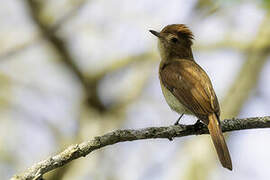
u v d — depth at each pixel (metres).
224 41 16.64
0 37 16.69
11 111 16.19
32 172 9.06
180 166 14.23
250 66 16.08
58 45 16.47
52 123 16.12
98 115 16.77
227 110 15.47
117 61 17.06
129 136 9.71
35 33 16.48
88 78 16.86
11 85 16.72
